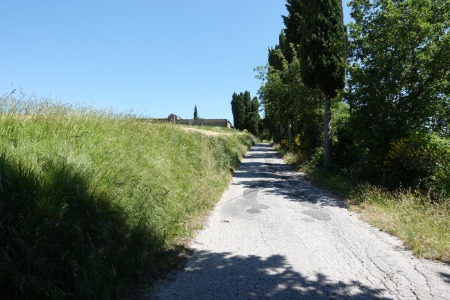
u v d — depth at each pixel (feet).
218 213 24.71
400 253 16.53
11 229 10.19
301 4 50.72
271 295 12.19
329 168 47.44
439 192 30.94
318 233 19.83
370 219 22.54
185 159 32.58
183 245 17.24
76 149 17.26
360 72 37.65
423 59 35.99
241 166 60.64
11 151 13.61
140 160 22.02
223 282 13.21
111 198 14.75
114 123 27.27
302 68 50.08
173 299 11.77
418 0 36.32
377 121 37.42
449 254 15.89
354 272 14.25
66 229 11.50
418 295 12.20
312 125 63.67
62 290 9.92
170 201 20.13
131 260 12.87
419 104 36.29
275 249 17.08
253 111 262.47
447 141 34.37
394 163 35.04
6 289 9.38
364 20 40.09
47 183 12.62
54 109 22.07
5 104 19.11
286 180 43.06
